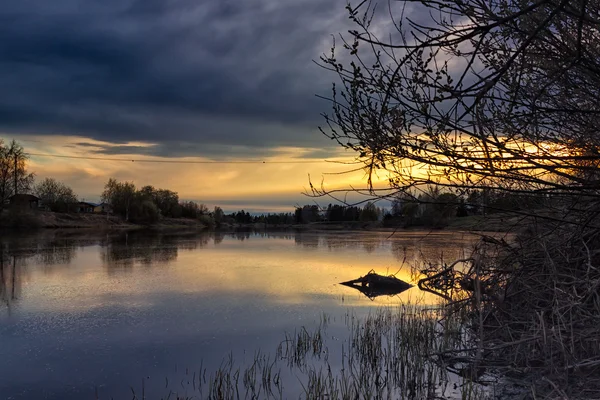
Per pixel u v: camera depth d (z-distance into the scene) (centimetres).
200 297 1419
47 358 831
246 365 765
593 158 433
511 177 464
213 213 14600
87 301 1358
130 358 823
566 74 430
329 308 1231
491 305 673
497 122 485
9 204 7075
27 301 1360
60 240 4422
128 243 4181
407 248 3092
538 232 676
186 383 692
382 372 690
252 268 2234
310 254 3084
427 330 829
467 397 541
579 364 451
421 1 360
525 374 553
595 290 506
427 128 463
